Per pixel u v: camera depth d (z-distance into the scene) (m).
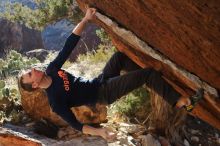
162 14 3.77
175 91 4.53
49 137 7.23
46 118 7.46
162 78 4.62
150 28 4.12
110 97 4.60
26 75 4.48
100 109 7.79
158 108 8.08
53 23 13.90
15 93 8.44
